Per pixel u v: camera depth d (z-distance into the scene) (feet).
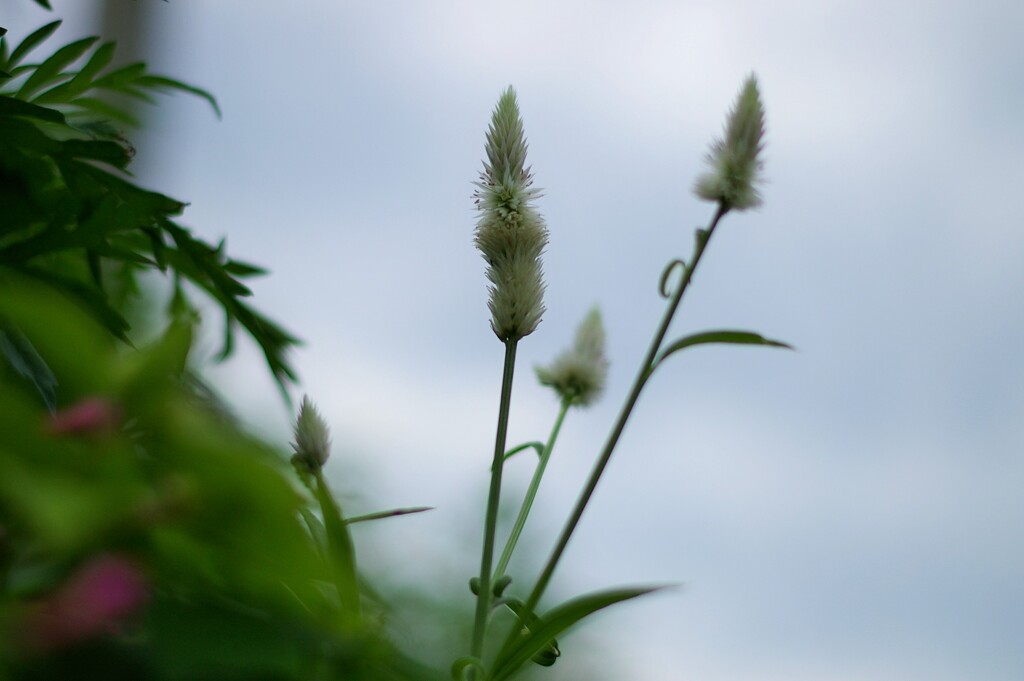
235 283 2.39
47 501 1.70
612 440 2.13
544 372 2.38
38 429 1.72
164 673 1.69
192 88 2.57
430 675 1.95
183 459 1.76
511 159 2.18
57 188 2.25
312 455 1.98
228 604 1.77
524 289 2.14
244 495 1.76
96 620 1.69
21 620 1.68
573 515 2.12
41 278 2.17
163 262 2.34
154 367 1.80
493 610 2.13
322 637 1.79
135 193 2.24
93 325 1.79
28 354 1.92
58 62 2.39
